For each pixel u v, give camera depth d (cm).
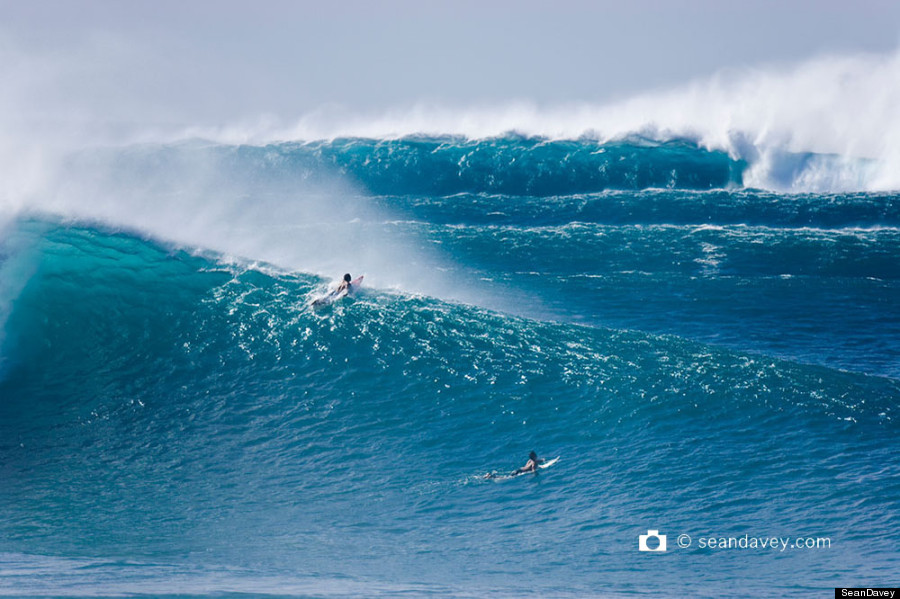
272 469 5112
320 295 7025
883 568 3984
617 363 6319
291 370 6203
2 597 3241
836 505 4622
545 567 4053
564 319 7519
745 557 4131
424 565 4066
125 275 7006
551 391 5938
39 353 6316
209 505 4706
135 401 5844
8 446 5312
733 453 5197
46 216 7569
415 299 7244
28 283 6800
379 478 5028
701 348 6681
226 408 5772
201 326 6600
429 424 5606
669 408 5719
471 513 4662
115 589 3412
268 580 3703
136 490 4847
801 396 5878
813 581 3862
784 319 7944
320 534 4419
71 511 4603
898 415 5659
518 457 5259
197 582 3606
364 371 6172
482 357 6347
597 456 5231
